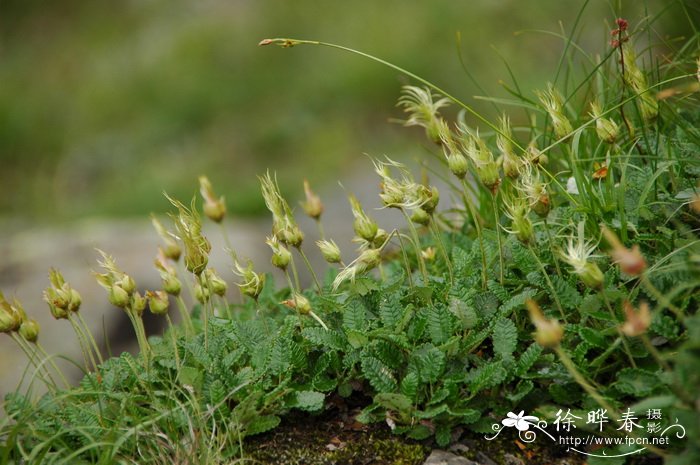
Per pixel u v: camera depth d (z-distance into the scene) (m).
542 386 1.07
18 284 1.59
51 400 1.08
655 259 1.08
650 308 1.07
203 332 1.14
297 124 3.00
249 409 1.07
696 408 1.00
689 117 1.16
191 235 1.09
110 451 1.06
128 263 1.64
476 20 2.99
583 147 1.16
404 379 1.06
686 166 1.12
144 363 1.11
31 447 1.08
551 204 1.14
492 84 2.71
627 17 1.38
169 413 1.07
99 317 1.46
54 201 3.04
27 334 1.10
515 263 1.11
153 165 3.06
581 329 1.06
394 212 1.98
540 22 2.84
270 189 1.10
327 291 1.14
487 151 1.07
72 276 1.58
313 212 1.13
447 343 1.07
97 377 1.12
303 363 1.09
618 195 1.11
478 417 1.06
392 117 2.88
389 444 1.07
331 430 1.08
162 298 1.10
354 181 2.30
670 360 1.05
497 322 1.08
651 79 1.16
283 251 1.09
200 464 1.06
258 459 1.07
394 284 1.11
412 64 2.92
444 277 1.12
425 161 2.04
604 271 1.09
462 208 1.26
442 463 1.06
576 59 2.29
